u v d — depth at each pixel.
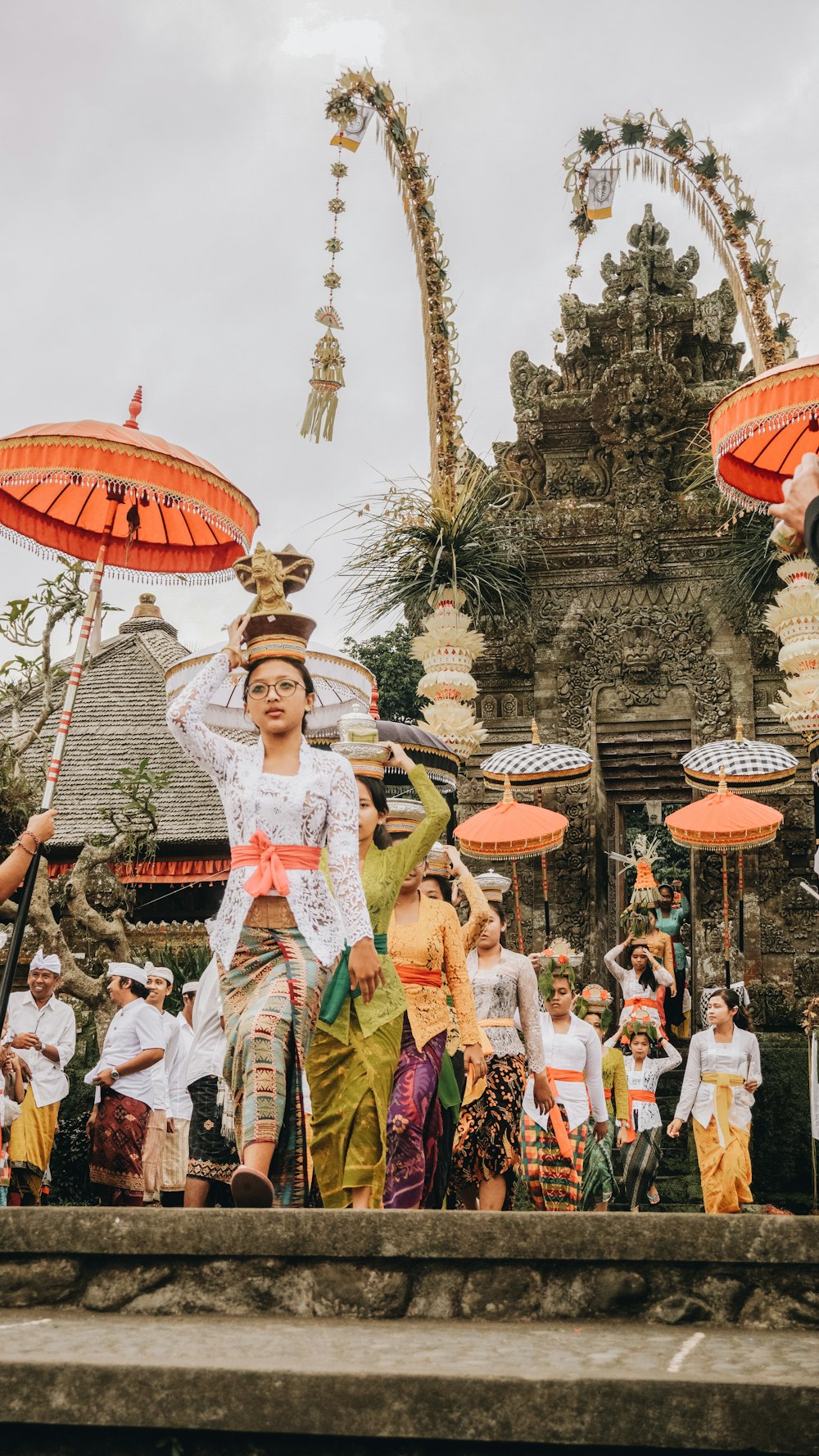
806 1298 3.21
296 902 4.46
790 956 15.66
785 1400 2.69
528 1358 2.94
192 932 16.34
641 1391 2.74
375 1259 3.35
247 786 4.60
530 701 16.94
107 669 20.72
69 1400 2.88
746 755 13.98
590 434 17.33
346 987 4.80
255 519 7.77
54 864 17.25
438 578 15.82
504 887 8.96
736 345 17.77
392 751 5.74
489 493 16.77
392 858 5.53
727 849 13.99
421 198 15.67
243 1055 4.29
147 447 7.21
